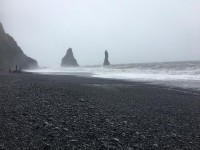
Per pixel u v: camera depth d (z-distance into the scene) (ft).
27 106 38.99
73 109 39.40
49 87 68.23
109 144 23.72
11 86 66.13
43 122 29.76
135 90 75.66
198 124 34.60
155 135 28.02
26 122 29.25
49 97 50.06
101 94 62.28
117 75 173.99
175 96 63.67
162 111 43.29
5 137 23.66
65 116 33.83
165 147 24.03
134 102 52.01
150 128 31.01
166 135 28.25
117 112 39.91
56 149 21.57
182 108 46.91
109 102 50.03
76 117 33.76
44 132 25.93
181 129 31.45
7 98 45.52
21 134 24.84
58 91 60.85
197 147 24.49
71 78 130.21
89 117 34.40
